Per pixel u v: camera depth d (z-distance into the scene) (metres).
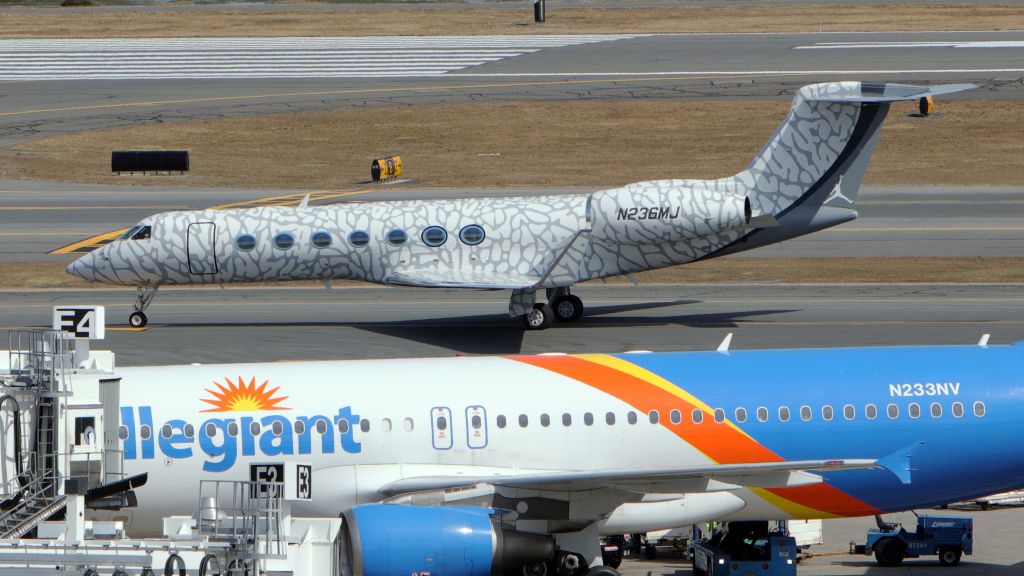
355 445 100.62
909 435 104.88
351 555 90.75
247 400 100.94
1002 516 144.00
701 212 198.50
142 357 186.00
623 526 101.62
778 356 108.31
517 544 93.31
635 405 103.75
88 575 74.00
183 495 98.94
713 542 117.69
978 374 107.69
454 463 101.75
